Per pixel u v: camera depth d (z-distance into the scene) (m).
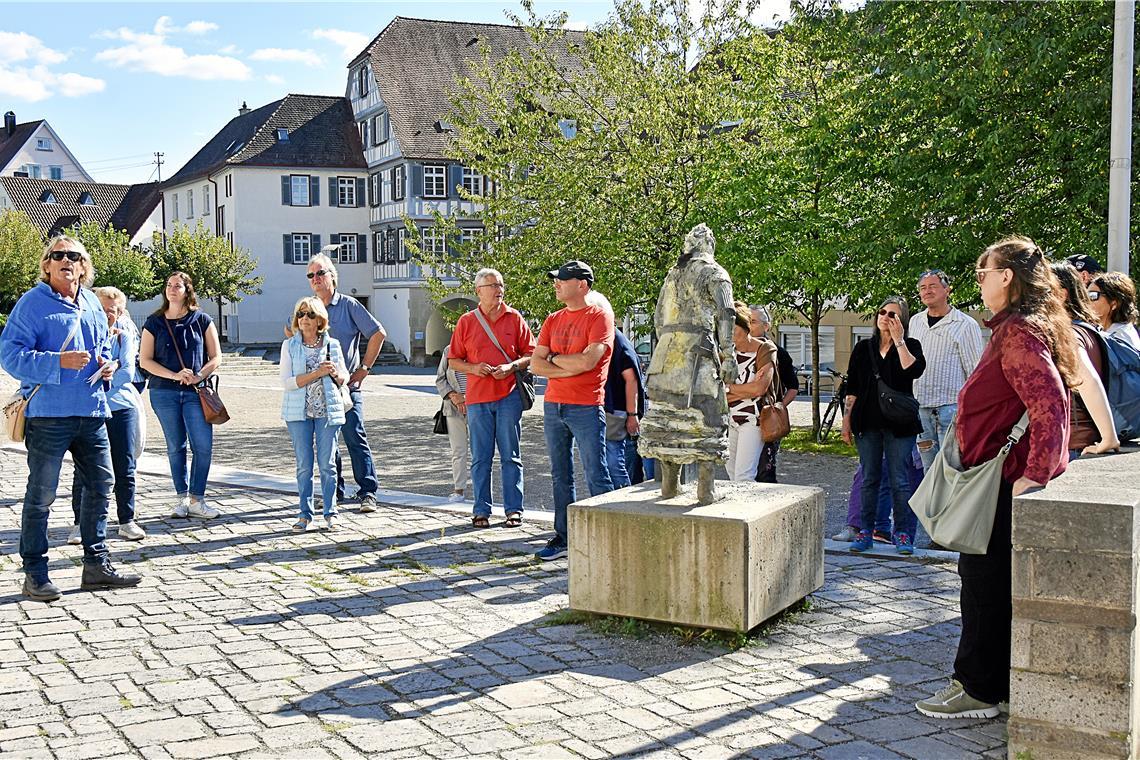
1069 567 3.99
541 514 9.64
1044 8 14.05
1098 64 13.77
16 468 13.20
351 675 5.36
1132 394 5.50
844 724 4.69
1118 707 3.93
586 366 7.63
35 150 81.94
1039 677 4.06
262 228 56.62
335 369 9.02
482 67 23.58
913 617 6.34
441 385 10.79
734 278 18.39
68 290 6.94
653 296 19.83
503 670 5.43
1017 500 4.07
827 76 19.09
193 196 64.12
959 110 14.46
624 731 4.61
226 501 10.38
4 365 6.65
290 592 7.02
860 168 16.53
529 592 7.02
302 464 9.03
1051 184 14.74
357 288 58.00
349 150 58.06
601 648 5.80
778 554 6.12
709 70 20.72
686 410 6.23
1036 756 4.08
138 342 9.66
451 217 23.48
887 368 7.87
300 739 4.54
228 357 45.62
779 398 9.11
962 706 4.76
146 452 15.77
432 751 4.41
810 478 13.73
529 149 21.83
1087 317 5.55
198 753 4.39
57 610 6.58
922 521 4.71
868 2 16.14
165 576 7.45
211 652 5.74
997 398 4.50
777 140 19.52
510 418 9.05
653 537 6.01
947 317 8.22
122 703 4.97
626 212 20.28
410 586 7.17
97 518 7.09
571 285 7.78
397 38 56.47
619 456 8.59
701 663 5.54
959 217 15.14
